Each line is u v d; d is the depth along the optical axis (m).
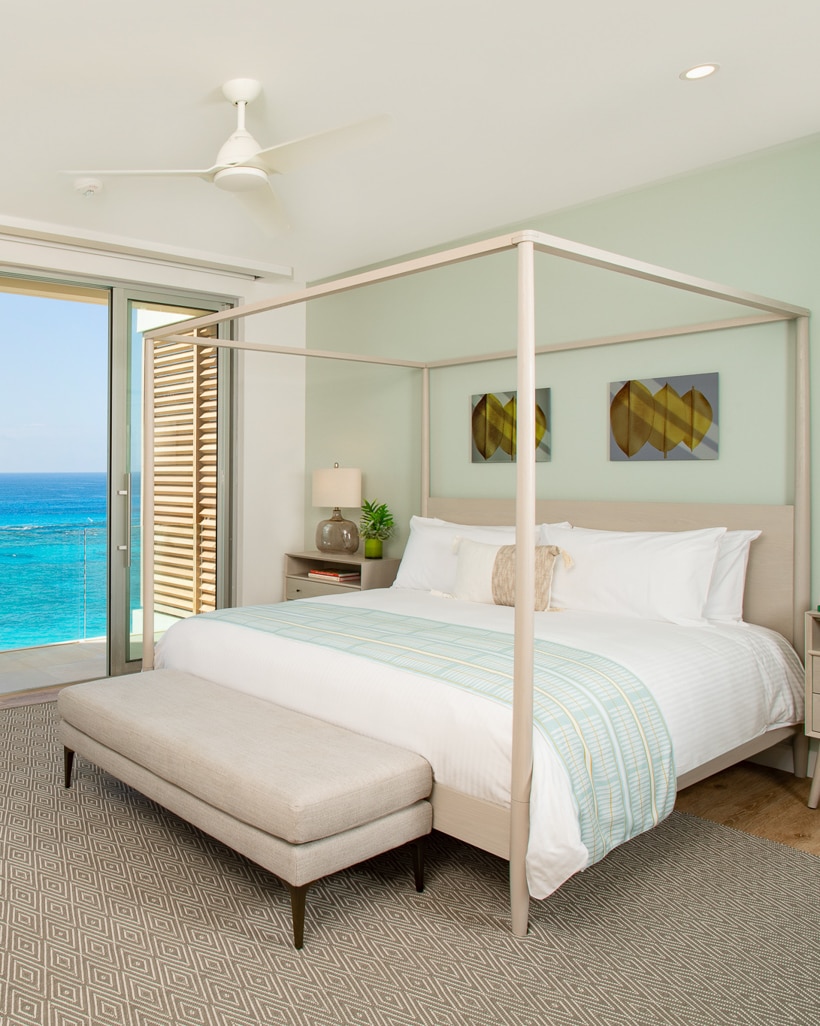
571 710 2.38
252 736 2.63
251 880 2.55
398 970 2.08
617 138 3.43
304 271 5.52
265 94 3.01
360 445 5.59
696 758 2.71
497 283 4.72
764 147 3.53
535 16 2.52
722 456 3.76
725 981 2.04
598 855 2.28
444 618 3.56
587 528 4.20
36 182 3.91
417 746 2.50
